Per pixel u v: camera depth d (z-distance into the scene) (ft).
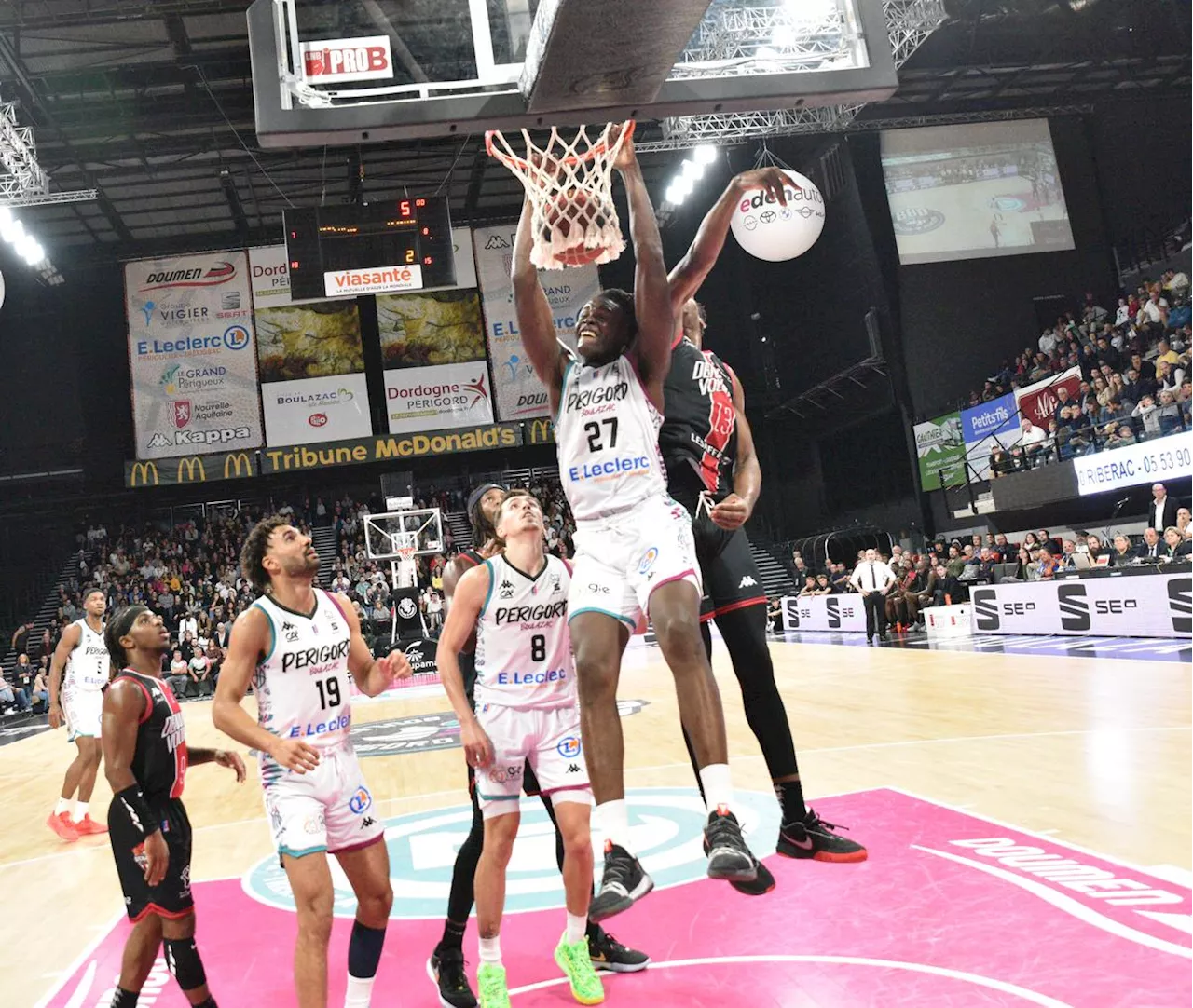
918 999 8.85
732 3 14.20
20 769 36.76
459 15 14.28
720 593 10.28
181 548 86.58
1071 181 74.59
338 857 9.65
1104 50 68.23
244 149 70.33
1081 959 9.37
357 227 54.75
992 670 33.27
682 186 67.26
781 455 92.48
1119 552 43.42
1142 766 17.39
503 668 10.33
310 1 14.05
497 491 12.15
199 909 14.57
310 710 9.59
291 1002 10.61
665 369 9.06
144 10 54.19
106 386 88.84
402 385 80.79
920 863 12.94
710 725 7.75
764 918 11.53
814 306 81.15
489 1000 9.70
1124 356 59.16
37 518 90.79
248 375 80.02
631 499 8.73
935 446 70.49
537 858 15.60
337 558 85.40
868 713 26.76
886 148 73.15
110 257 82.74
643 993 9.77
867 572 50.26
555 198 9.39
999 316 73.15
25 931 14.61
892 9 50.29
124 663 10.52
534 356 9.58
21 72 57.82
